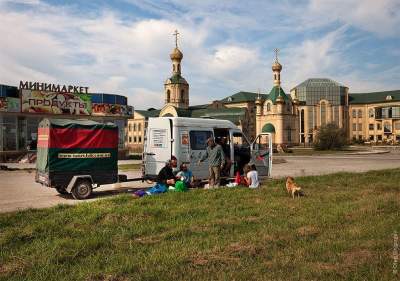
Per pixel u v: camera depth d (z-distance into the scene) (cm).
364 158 4572
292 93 12925
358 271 585
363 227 848
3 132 3606
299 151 7244
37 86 3800
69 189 1436
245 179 1579
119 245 736
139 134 10481
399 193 1375
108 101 4291
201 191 1362
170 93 9150
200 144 1703
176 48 9175
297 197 1271
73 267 621
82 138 1470
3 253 691
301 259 646
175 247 713
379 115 13000
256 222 913
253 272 588
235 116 8825
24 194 1572
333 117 12750
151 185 1844
